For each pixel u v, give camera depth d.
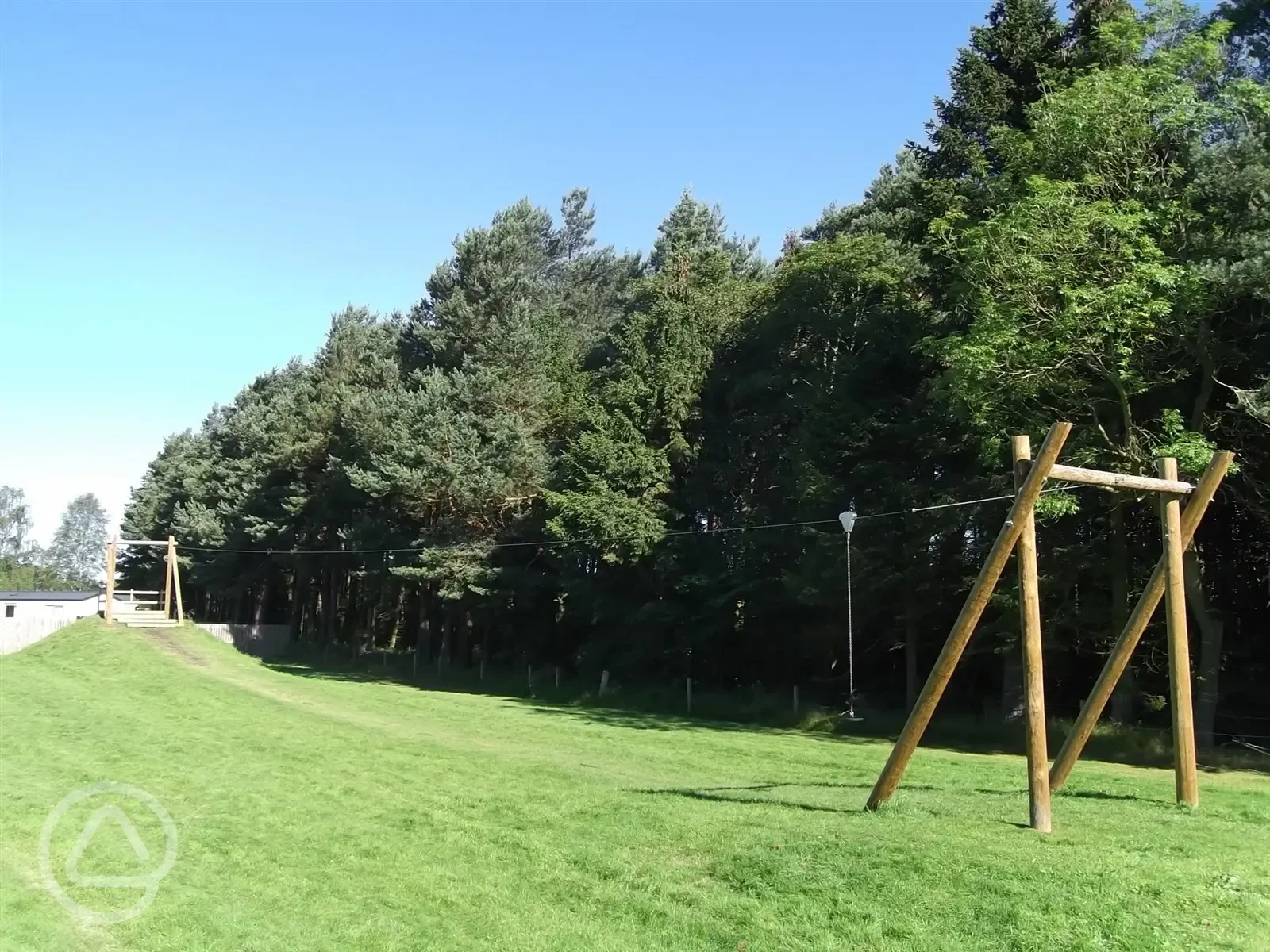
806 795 12.19
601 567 40.84
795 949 6.42
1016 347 21.84
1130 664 25.28
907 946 6.30
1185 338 21.72
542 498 42.69
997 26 30.22
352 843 10.40
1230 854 8.23
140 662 40.22
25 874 9.41
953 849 8.02
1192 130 22.84
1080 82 23.67
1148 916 6.51
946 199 28.12
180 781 14.87
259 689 34.62
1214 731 23.97
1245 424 22.30
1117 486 10.48
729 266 47.56
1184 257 21.95
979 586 9.56
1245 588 27.12
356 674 49.34
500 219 57.59
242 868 9.48
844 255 34.94
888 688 35.53
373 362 57.78
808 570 30.48
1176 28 25.83
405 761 17.11
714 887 7.84
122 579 90.75
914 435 29.22
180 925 7.79
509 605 44.47
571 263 68.69
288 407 61.72
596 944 6.82
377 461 45.84
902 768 10.20
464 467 42.78
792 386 38.62
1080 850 8.02
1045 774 9.03
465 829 10.77
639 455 38.00
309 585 66.62
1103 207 21.42
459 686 43.84
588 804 11.97
